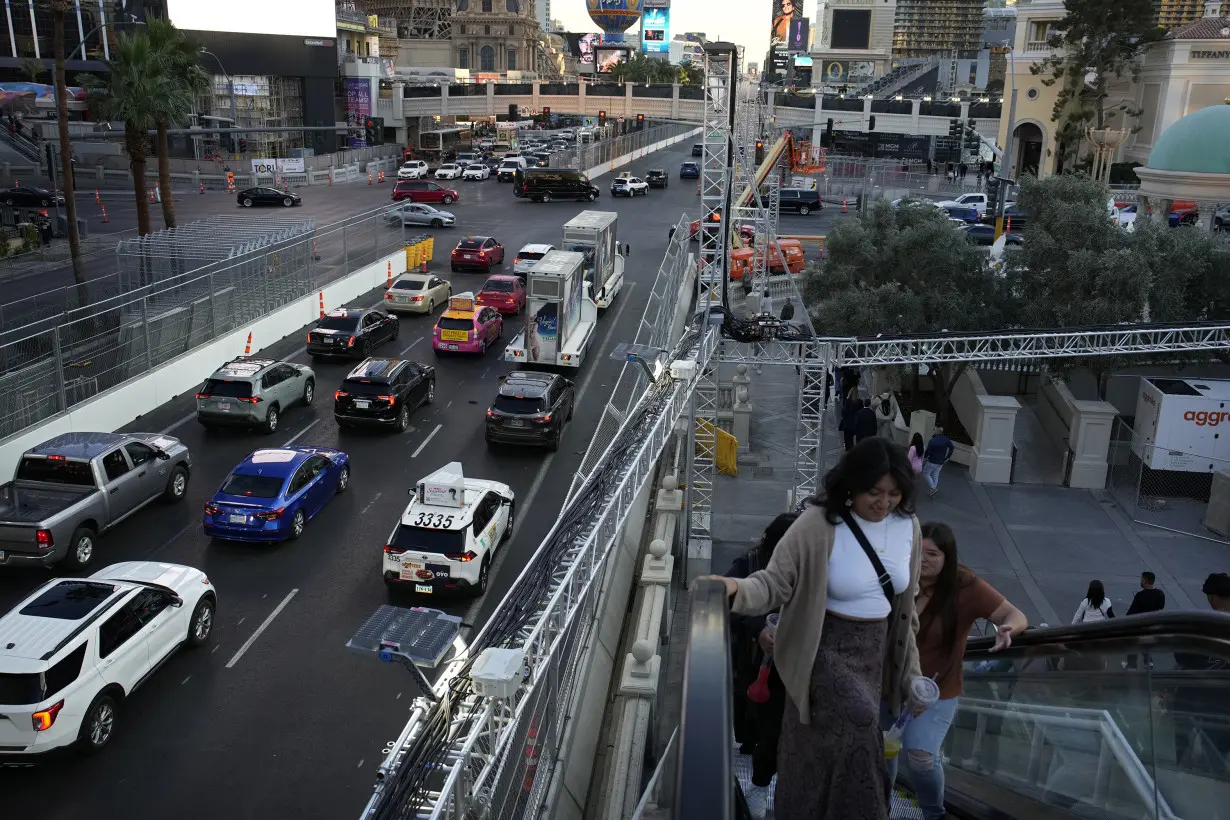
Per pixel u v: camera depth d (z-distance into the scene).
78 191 74.44
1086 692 4.75
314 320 39.69
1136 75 77.06
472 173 84.50
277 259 37.06
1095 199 29.73
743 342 23.91
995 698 5.80
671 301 40.53
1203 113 39.16
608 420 25.80
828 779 3.23
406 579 18.97
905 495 3.27
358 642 9.17
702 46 24.36
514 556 21.19
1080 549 23.27
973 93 149.25
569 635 13.46
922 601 4.58
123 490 21.14
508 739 8.98
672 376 19.56
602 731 14.54
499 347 36.84
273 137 102.25
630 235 59.66
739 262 45.75
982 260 31.06
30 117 89.50
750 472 27.83
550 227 61.03
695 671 2.19
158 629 15.84
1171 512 25.31
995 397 27.47
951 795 5.75
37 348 25.36
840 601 3.29
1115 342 24.98
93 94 41.72
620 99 114.06
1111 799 4.45
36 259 48.25
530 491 24.58
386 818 7.84
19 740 13.52
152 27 41.88
